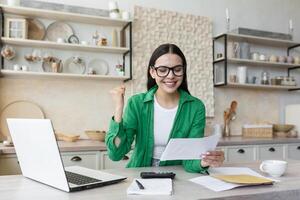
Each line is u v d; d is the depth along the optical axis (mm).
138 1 3344
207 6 3676
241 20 3861
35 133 1079
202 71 3549
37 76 2896
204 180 1222
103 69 3191
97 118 3150
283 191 1088
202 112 1660
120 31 3246
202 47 3566
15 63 2869
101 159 2566
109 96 3207
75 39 3064
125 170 1438
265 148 3197
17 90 2883
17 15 2863
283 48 4078
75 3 3084
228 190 1078
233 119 3727
